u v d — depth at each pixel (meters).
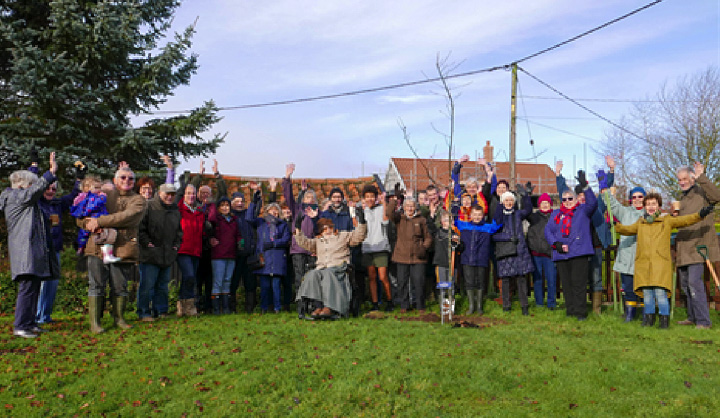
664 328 7.01
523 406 4.27
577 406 4.25
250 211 8.62
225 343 5.97
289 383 4.70
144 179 7.58
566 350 5.75
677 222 7.04
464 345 5.92
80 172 7.71
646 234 7.21
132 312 8.51
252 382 4.68
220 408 4.19
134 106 14.66
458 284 10.41
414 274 8.70
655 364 5.16
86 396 4.43
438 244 8.80
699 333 6.66
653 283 7.04
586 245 7.75
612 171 8.38
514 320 7.84
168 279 7.85
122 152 14.01
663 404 4.25
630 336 6.59
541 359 5.42
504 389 4.65
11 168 13.59
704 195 7.35
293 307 9.47
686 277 7.48
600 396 4.43
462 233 8.48
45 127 12.79
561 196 8.20
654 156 27.22
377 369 5.03
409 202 8.73
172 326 6.89
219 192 8.77
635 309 7.79
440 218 9.06
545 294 9.91
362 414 4.09
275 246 8.44
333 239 8.15
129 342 6.00
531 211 8.97
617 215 7.91
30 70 11.95
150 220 7.36
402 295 8.73
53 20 12.73
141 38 14.37
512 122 18.03
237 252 8.41
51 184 6.96
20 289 6.27
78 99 13.16
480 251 8.38
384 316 8.18
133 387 4.59
